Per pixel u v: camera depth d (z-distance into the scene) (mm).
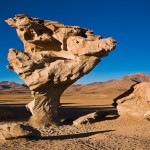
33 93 28234
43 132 24391
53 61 29516
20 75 27891
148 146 17641
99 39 28203
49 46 30438
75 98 109812
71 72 27875
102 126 26812
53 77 27781
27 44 30656
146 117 27953
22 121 31000
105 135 21188
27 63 27750
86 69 28000
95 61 27812
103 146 17484
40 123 28016
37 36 29625
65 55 29844
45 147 16953
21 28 29156
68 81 28281
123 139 19547
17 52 28094
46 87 28172
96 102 74625
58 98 29422
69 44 29219
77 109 47031
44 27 29734
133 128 24719
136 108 29844
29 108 29375
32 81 27641
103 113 30656
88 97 121438
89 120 28750
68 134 23047
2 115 32938
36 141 18453
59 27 29484
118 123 27781
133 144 18062
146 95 29312
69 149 16547
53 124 28328
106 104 63562
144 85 29922
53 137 20953
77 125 28141
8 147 16844
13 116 34531
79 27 29109
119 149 16875
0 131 18812
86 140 19328
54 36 29875
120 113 30859
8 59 28078
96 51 27328
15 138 18578
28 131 19016
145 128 24531
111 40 27406
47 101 28719
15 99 92375
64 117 35344
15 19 29594
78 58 28234
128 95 31047
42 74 27625
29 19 29016
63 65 28078
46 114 28469
